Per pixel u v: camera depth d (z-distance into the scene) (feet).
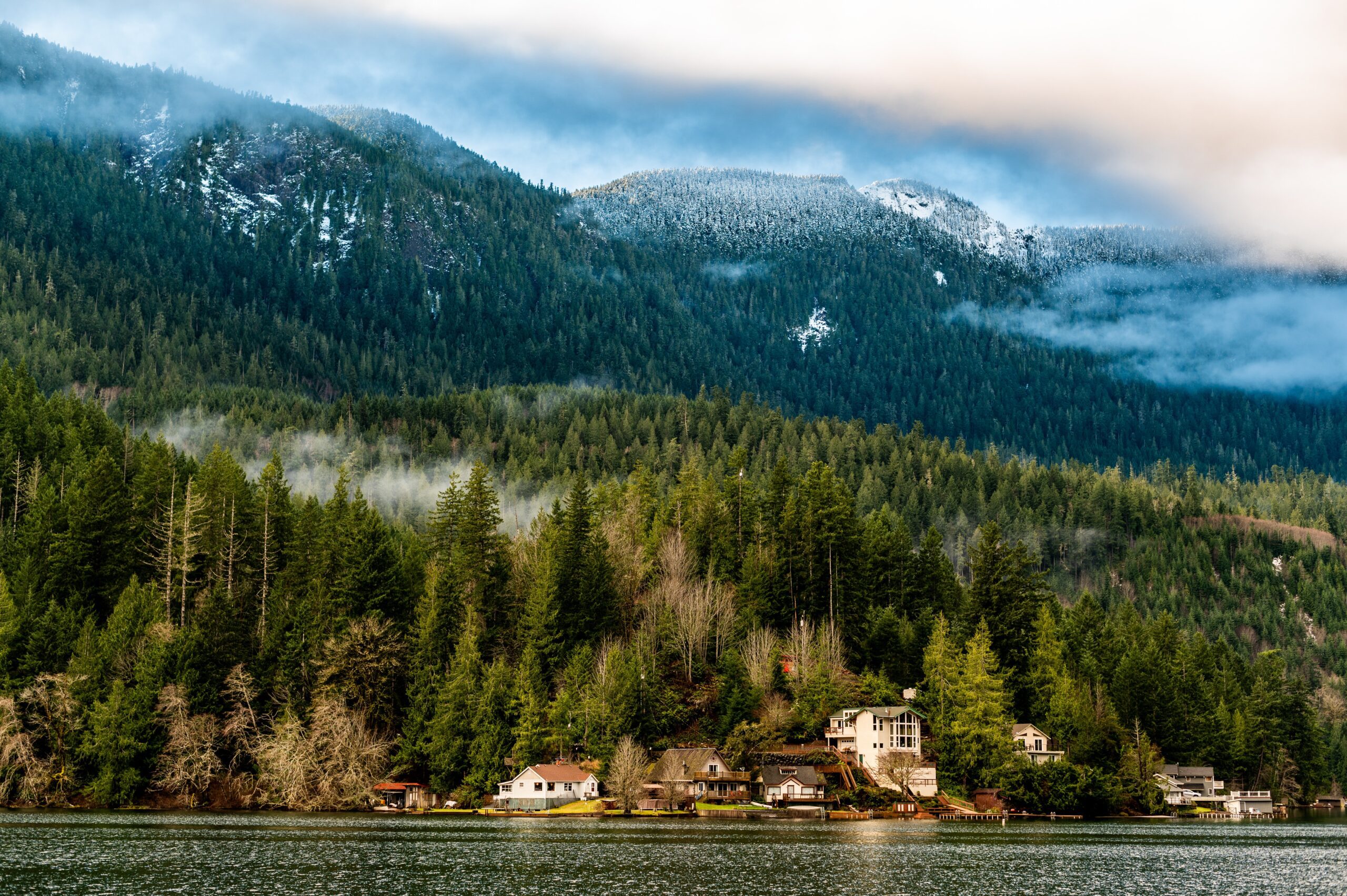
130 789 469.16
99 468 553.64
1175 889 324.80
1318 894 319.27
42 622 488.02
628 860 360.07
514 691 525.34
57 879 305.73
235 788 496.64
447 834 418.72
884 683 576.61
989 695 552.00
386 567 565.12
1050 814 544.62
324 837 399.24
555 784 511.81
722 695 556.10
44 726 472.85
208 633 506.89
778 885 319.88
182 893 291.99
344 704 505.25
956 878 336.90
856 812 519.60
